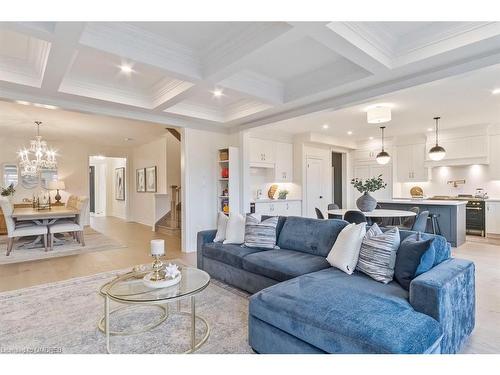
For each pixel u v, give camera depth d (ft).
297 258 9.40
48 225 17.38
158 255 7.66
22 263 14.07
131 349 6.68
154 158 27.02
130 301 6.26
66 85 11.92
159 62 9.58
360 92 11.82
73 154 26.91
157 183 26.55
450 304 5.97
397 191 25.46
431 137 23.15
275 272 8.83
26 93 11.87
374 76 10.28
